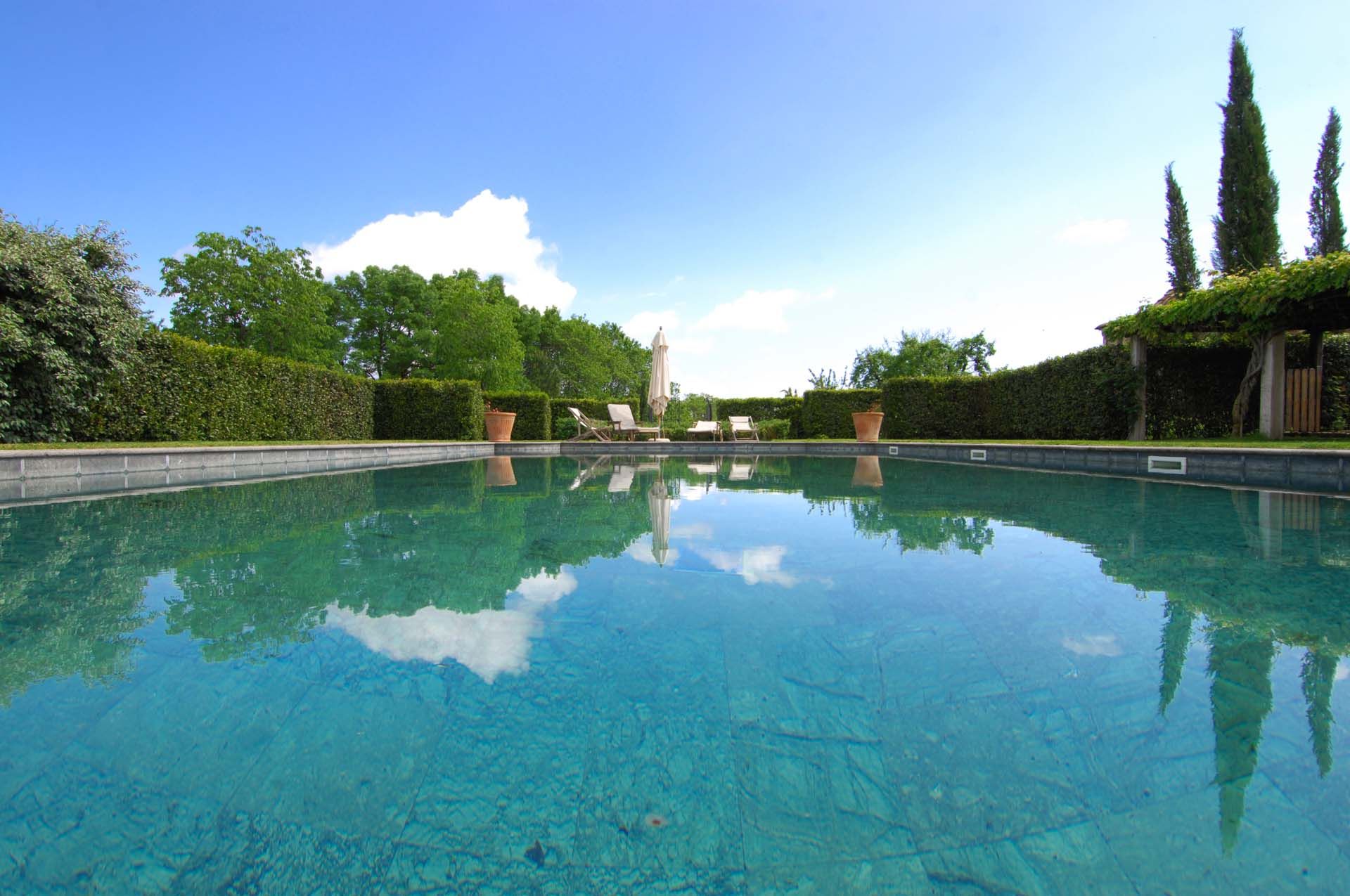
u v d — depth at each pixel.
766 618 1.67
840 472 7.09
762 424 14.95
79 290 6.20
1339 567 2.22
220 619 1.65
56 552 2.49
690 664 1.37
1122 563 2.30
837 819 0.86
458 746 1.04
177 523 3.21
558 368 30.72
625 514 3.60
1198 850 0.79
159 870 0.76
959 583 2.02
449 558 2.40
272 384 8.88
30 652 1.42
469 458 10.25
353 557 2.43
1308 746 1.01
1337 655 1.40
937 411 12.88
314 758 1.00
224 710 1.15
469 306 23.02
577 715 1.14
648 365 40.41
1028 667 1.35
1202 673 1.30
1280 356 7.52
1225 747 1.02
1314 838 0.80
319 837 0.82
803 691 1.24
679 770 0.97
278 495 4.48
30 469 4.37
